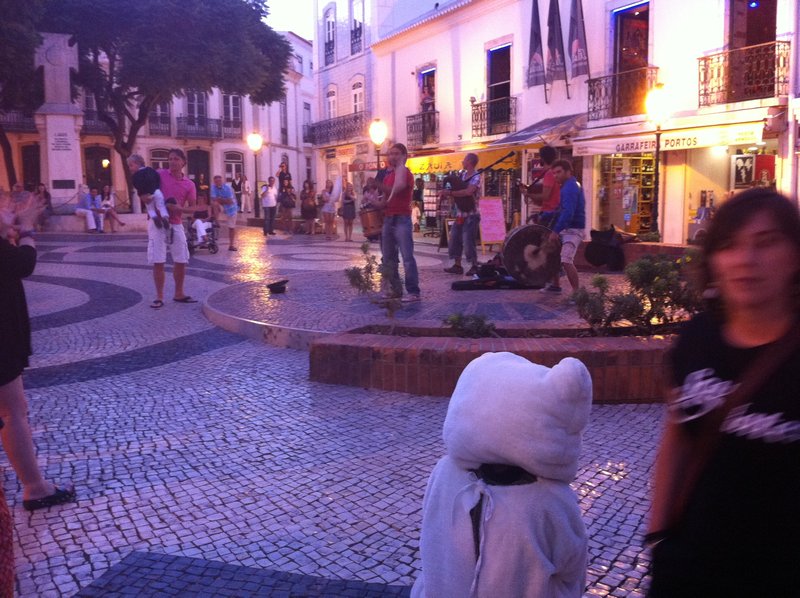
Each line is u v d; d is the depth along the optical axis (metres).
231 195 18.59
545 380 1.88
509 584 1.87
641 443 4.57
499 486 1.92
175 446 4.68
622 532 3.41
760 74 15.67
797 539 1.52
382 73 30.77
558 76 20.69
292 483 4.07
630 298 6.20
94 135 42.44
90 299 10.70
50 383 6.21
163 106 44.28
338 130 34.53
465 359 5.54
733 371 1.60
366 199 12.73
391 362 5.77
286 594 2.94
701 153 17.58
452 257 11.69
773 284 1.57
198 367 6.72
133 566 3.17
